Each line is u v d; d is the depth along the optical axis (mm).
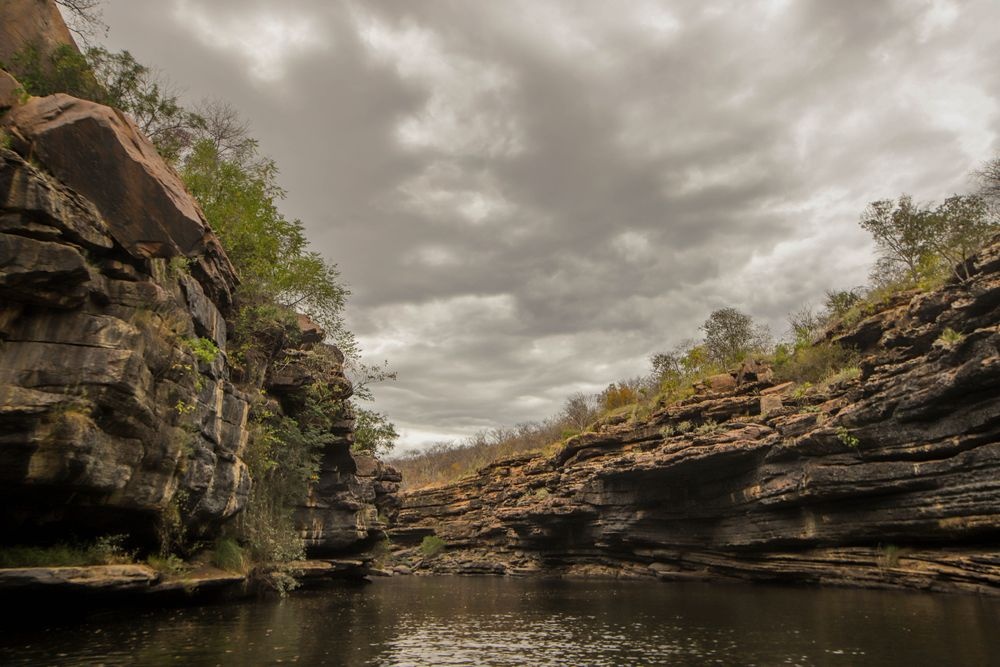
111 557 17438
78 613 18422
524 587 47344
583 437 63000
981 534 28703
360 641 18984
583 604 32500
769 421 42094
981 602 25766
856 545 35500
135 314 16672
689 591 38719
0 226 13547
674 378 66688
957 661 15062
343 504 42031
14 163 13688
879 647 17078
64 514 16250
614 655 17500
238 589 26391
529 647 18938
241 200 29297
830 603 27828
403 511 99812
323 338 37812
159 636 16953
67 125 15562
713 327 65625
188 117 26188
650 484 51375
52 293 14367
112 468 15953
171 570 20484
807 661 15711
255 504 29312
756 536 41719
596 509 58312
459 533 88875
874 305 41000
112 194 16312
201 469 20969
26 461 13945
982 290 27938
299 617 23625
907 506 31484
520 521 69625
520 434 125938
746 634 20406
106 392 15141
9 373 13898
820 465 35156
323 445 38219
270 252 31312
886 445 32125
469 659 16875
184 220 17969
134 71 23406
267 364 30453
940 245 35594
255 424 28656
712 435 43469
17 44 17516
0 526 15367
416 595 39062
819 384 41312
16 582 14281
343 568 44969
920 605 25547
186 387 19234
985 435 27922
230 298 24078
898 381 31500
